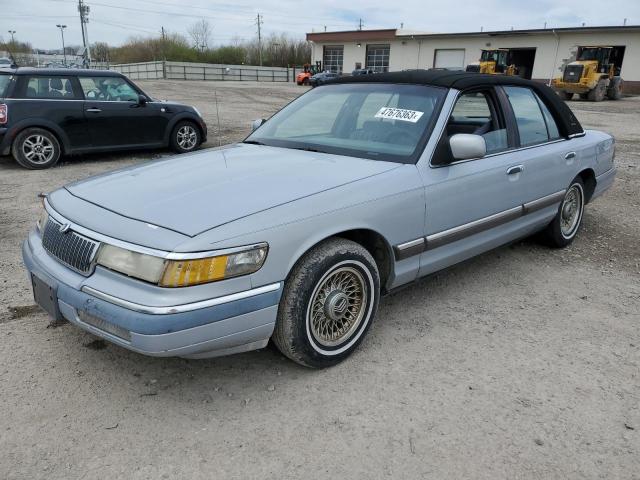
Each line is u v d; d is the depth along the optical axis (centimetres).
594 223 616
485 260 488
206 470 230
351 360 317
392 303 394
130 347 243
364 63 5194
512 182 404
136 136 959
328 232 282
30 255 294
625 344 344
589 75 2817
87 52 6203
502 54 3562
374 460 238
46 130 857
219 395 281
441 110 358
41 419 258
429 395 285
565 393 290
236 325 253
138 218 259
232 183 294
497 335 351
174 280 236
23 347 320
